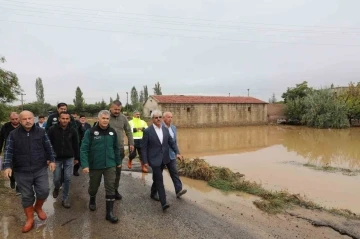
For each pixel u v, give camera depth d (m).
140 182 8.55
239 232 5.32
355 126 43.12
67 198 6.21
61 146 5.97
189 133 32.69
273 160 15.46
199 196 7.58
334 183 10.38
